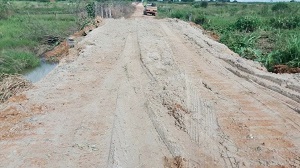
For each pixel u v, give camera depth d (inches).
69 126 264.2
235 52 582.6
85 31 811.4
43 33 836.6
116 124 261.7
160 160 214.8
